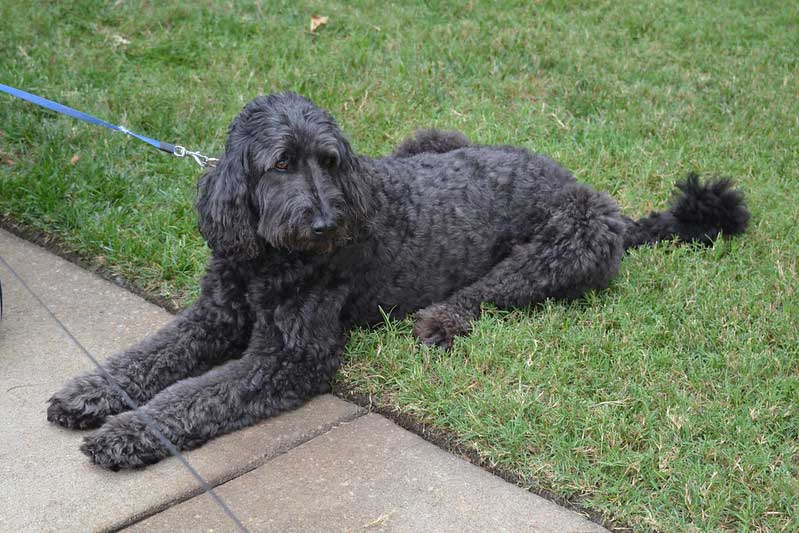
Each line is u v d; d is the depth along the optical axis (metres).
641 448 2.71
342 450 2.72
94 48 4.02
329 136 2.82
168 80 3.88
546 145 3.71
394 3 4.54
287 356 2.82
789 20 4.65
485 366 2.90
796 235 3.34
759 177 3.61
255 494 2.61
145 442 2.65
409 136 3.60
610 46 4.29
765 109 3.94
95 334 2.99
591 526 2.57
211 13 4.25
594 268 3.08
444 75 4.04
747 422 2.75
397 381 2.85
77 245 3.25
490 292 3.09
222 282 2.89
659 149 3.73
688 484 2.62
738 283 3.16
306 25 4.26
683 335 2.99
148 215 3.36
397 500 2.61
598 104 3.94
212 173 2.88
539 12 4.53
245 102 3.78
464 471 2.68
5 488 2.60
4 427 2.73
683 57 4.24
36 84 3.79
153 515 2.56
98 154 3.55
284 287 2.85
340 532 2.54
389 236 2.99
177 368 2.85
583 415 2.76
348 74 3.98
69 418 2.73
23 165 3.51
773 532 2.55
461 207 3.08
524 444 2.71
